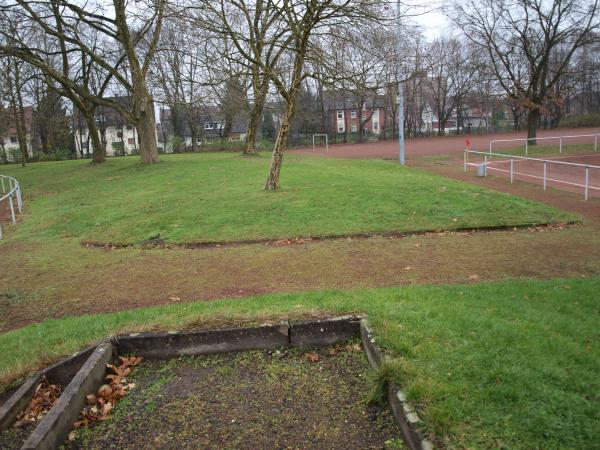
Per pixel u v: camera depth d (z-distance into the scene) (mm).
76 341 4668
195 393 3863
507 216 11367
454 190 14273
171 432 3383
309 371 4082
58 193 22281
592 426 2850
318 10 12242
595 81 66438
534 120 35531
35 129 64312
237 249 10141
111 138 79625
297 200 13617
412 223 11148
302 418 3438
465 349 3838
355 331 4551
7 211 18875
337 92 15008
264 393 3797
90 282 8430
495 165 24438
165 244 10984
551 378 3432
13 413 3619
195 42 20344
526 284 6207
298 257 9133
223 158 30266
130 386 4008
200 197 15484
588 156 27328
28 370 4230
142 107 26766
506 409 3031
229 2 14125
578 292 5809
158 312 5574
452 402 3088
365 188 14852
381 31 13328
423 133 68625
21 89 39312
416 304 5059
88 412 3641
